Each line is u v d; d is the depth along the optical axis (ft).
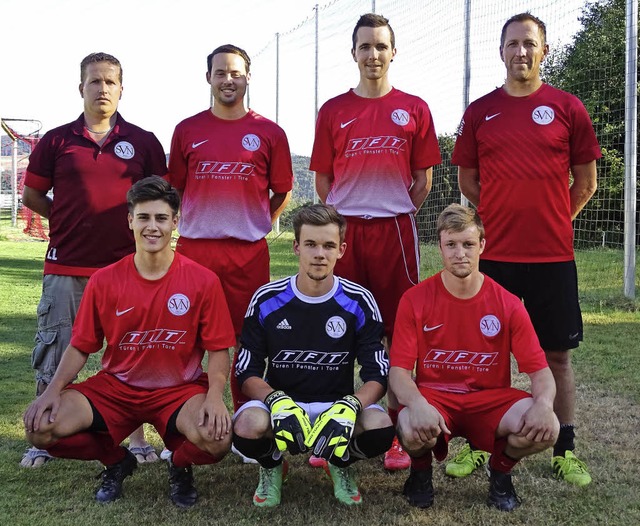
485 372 9.45
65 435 8.83
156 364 9.57
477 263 9.39
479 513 8.80
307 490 9.70
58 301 10.93
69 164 10.79
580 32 29.30
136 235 9.33
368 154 11.39
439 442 9.18
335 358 9.56
